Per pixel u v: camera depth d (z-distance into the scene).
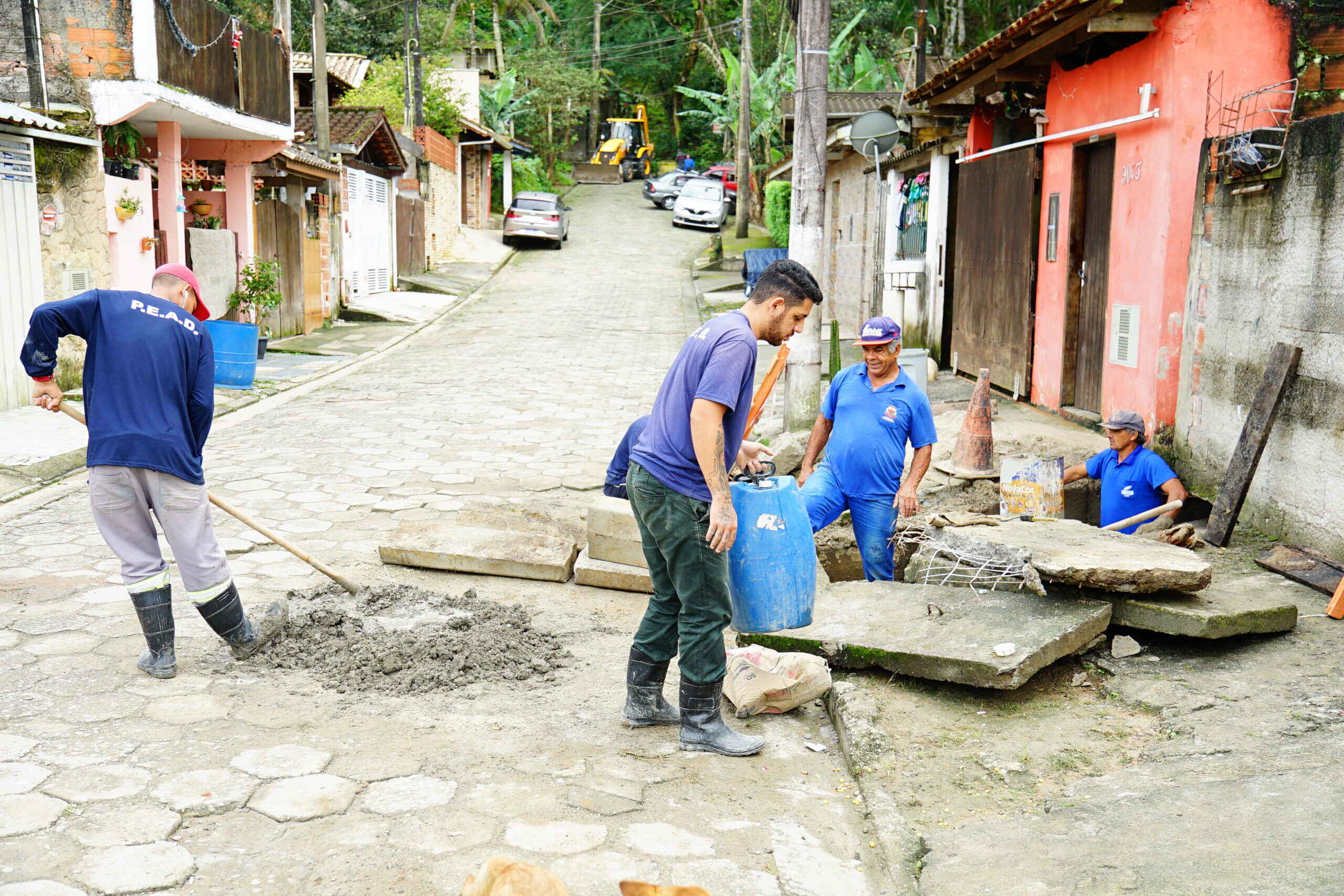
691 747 3.97
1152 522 6.29
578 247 32.12
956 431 8.83
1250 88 7.57
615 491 6.28
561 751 3.90
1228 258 6.70
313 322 18.81
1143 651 4.66
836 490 5.96
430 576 6.05
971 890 3.03
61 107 11.39
